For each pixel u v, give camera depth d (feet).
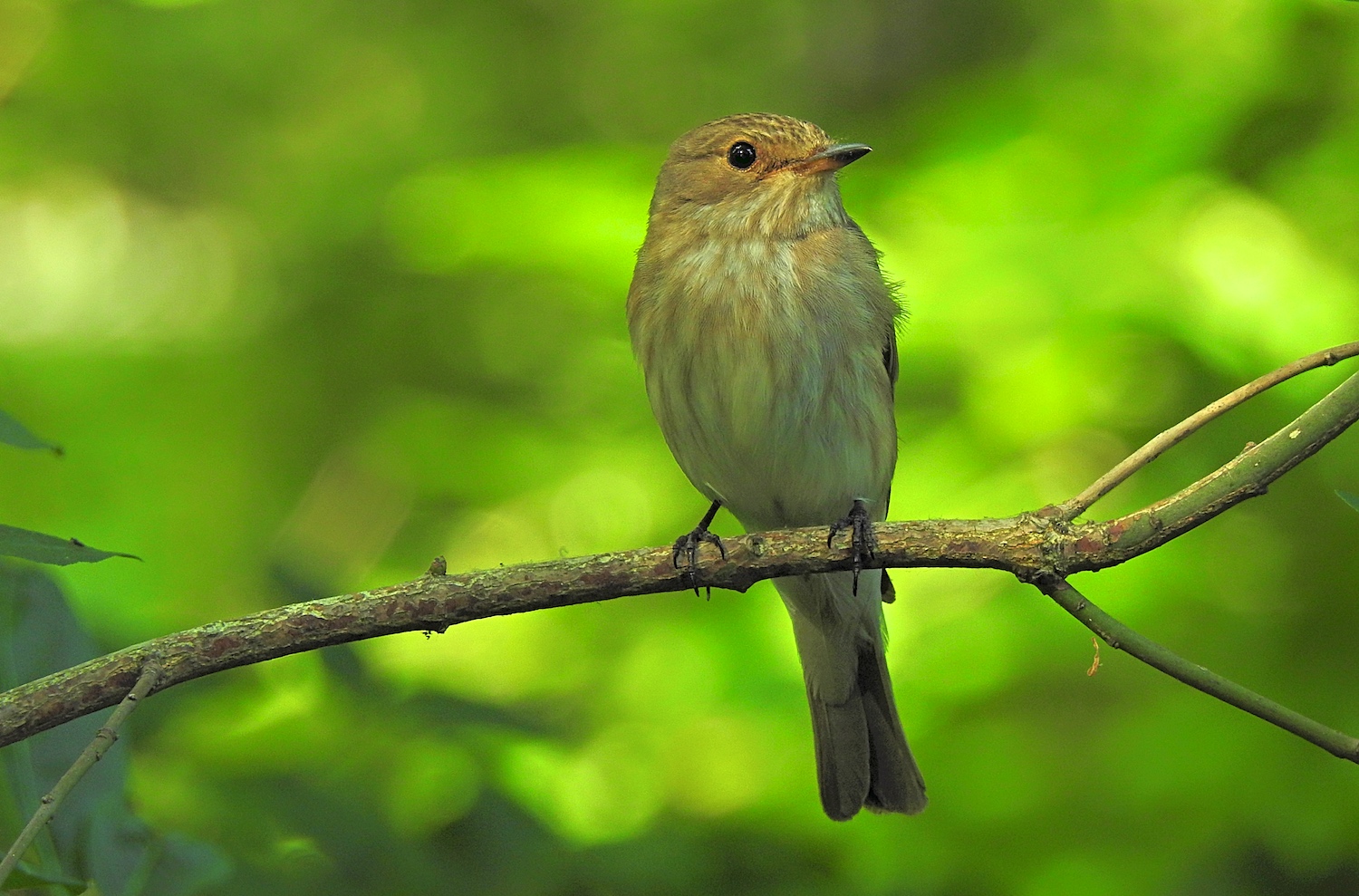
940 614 33.71
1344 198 33.42
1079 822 30.60
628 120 52.08
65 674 16.14
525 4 53.21
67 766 17.30
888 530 17.79
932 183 36.70
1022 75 38.47
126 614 31.12
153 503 46.50
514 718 25.77
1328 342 32.01
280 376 49.16
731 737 34.63
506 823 25.39
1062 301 33.53
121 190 56.08
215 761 25.39
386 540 50.01
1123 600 32.04
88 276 57.36
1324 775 29.58
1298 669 30.89
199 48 51.78
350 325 48.26
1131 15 37.76
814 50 49.88
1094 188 34.78
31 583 17.85
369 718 25.46
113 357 51.60
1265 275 32.89
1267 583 32.09
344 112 54.70
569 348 42.52
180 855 17.04
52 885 16.30
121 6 50.80
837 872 31.40
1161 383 33.83
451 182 41.42
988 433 34.06
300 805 24.11
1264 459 16.57
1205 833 29.60
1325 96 34.09
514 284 44.19
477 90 52.80
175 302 55.21
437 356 46.21
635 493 40.70
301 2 53.26
